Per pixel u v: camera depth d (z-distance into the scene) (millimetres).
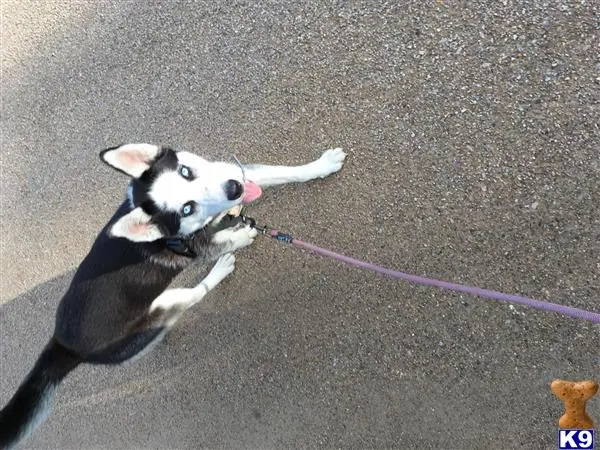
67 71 1583
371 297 1162
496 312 1059
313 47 1224
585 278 1000
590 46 1002
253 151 1292
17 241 1662
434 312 1107
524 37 1047
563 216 1018
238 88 1307
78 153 1553
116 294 1155
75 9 1571
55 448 1611
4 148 1700
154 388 1431
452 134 1100
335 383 1194
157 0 1429
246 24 1303
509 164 1057
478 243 1077
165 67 1410
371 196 1166
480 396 1071
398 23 1146
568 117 1017
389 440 1146
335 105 1200
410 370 1128
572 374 1005
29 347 1639
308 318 1226
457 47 1097
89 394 1532
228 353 1327
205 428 1356
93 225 1525
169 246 1135
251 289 1298
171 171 1036
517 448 1046
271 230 1169
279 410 1257
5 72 1694
